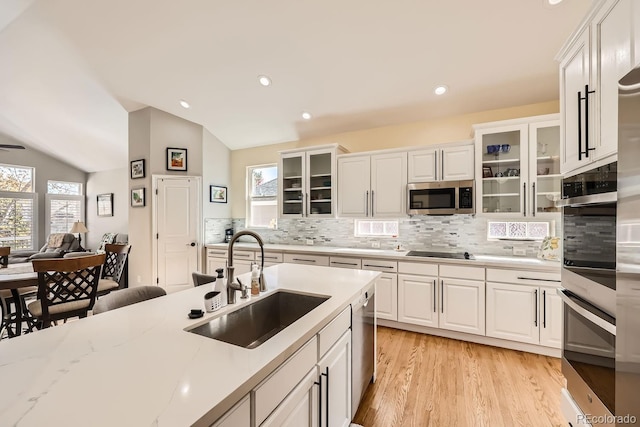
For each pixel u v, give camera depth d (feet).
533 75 8.91
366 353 6.45
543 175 8.94
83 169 23.94
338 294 5.34
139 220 14.12
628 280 3.05
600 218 3.97
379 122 12.34
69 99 14.14
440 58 8.71
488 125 9.50
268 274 7.13
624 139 3.12
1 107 16.31
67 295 7.48
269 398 2.93
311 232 14.19
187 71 10.94
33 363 2.80
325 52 9.10
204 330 4.06
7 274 8.20
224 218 16.28
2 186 20.31
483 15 7.23
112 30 9.39
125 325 3.80
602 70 4.01
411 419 5.85
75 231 19.99
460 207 9.86
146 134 13.79
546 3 6.73
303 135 14.32
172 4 8.15
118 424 1.96
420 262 9.91
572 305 4.61
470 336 9.39
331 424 4.47
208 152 15.31
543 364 7.95
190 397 2.27
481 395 6.62
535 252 9.82
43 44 10.73
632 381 3.00
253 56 9.75
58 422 1.97
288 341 3.31
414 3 7.19
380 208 11.32
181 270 14.42
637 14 3.34
